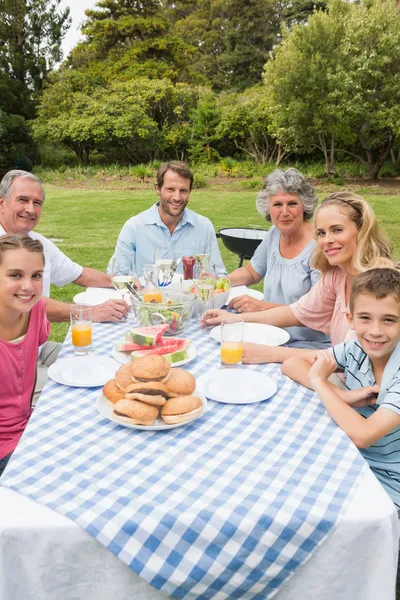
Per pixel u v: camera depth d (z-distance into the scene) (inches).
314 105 725.9
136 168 789.9
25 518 42.5
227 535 42.6
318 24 704.4
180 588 42.6
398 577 78.4
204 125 888.9
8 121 916.0
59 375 71.4
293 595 45.5
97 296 114.5
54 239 349.7
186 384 61.2
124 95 882.1
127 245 143.7
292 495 46.3
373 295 63.2
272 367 78.4
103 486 46.8
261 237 160.9
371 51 669.3
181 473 49.3
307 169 841.5
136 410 56.5
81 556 42.8
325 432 58.4
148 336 77.1
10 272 73.3
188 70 1172.5
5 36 1066.7
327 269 97.3
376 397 67.9
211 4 1507.1
